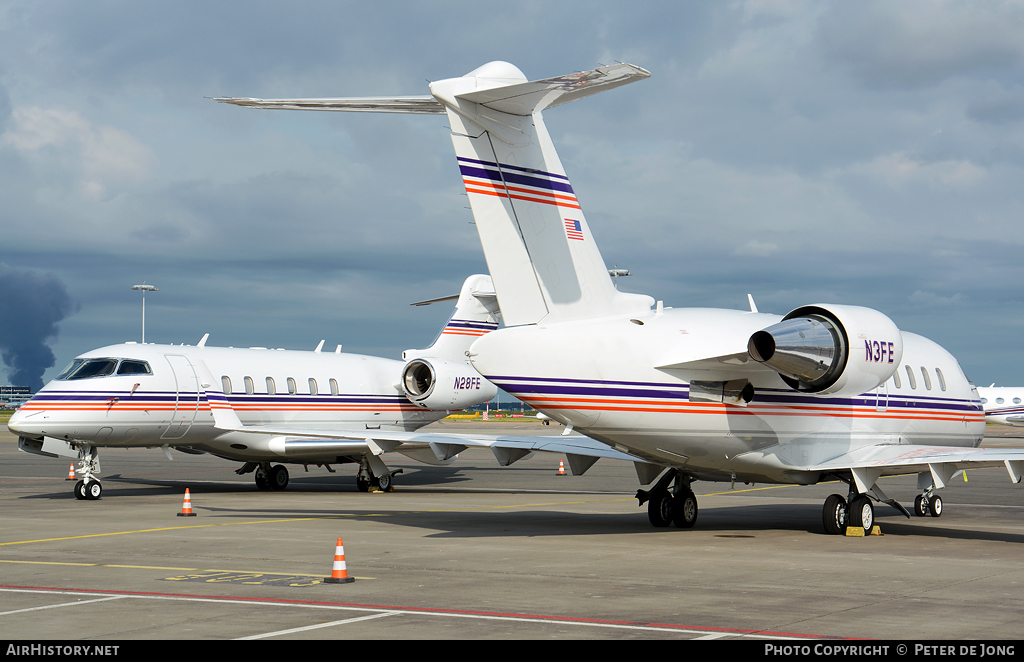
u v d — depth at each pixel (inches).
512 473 1815.9
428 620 461.1
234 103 606.2
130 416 1222.3
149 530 853.2
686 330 778.8
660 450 789.2
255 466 1433.3
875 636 429.7
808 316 804.0
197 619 461.7
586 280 757.9
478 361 717.3
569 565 644.7
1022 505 1157.7
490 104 680.4
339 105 644.7
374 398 1529.3
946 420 1003.9
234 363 1360.7
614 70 555.5
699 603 506.9
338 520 951.0
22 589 547.8
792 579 588.1
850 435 886.4
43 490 1330.0
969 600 518.6
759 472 843.4
